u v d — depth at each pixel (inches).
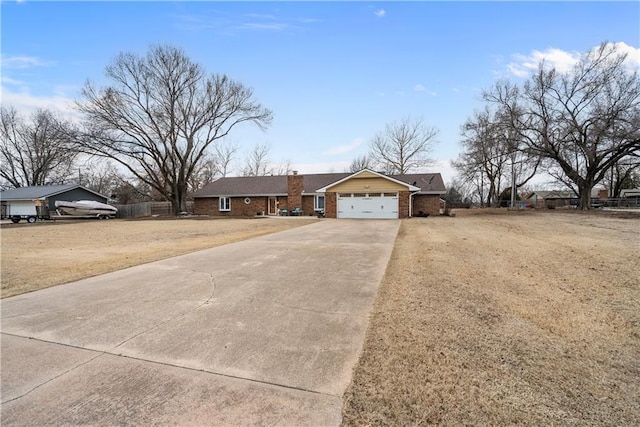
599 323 139.0
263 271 246.8
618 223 587.8
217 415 84.5
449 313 151.5
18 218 1024.2
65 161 1459.2
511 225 587.5
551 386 94.2
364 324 143.3
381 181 896.3
